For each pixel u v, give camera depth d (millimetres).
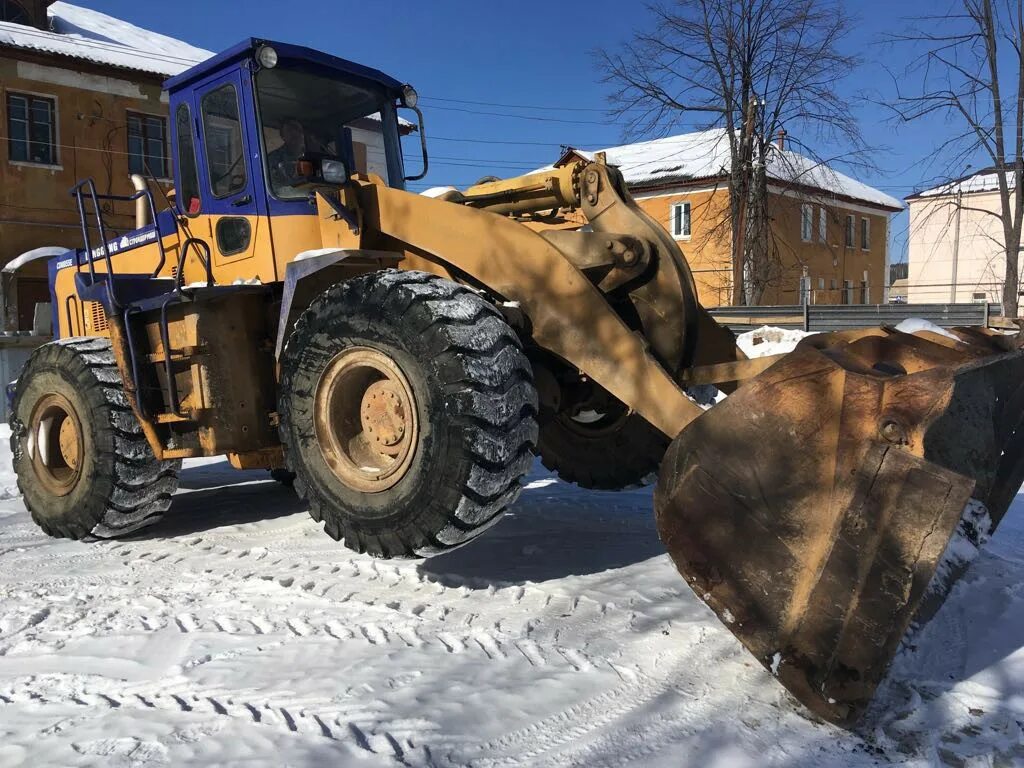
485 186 4203
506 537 4457
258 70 4180
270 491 6211
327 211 3980
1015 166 17688
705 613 3232
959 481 2162
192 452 4148
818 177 30141
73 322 6137
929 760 2172
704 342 3990
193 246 4551
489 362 3104
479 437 3043
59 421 4969
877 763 2170
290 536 4719
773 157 24234
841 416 2346
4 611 3525
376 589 3643
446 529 3117
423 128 5008
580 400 4309
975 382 3270
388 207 3850
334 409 3488
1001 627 3021
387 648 2967
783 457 2432
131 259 5285
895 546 2236
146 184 4773
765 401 2465
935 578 3084
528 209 4129
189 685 2689
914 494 2219
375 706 2492
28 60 17750
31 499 4953
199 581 3879
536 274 3432
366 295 3312
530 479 6207
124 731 2393
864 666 2268
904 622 2219
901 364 2447
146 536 4891
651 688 2611
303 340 3531
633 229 3688
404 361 3209
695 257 29344
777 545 2428
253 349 4160
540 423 4023
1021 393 3562
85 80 18625
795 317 17766
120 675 2812
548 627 3127
